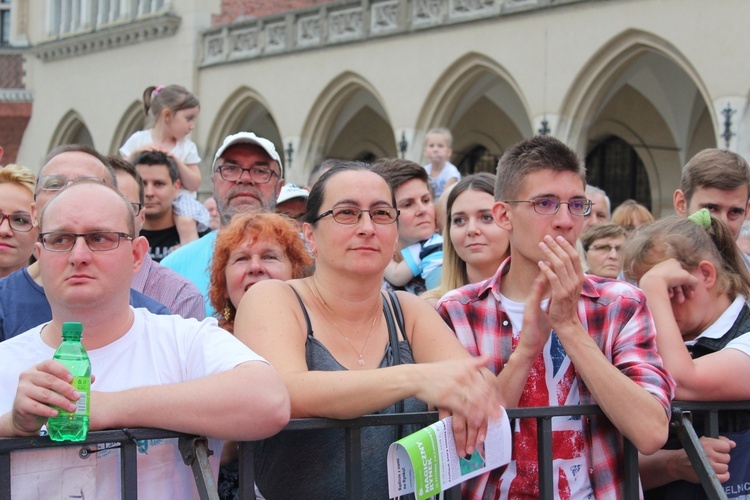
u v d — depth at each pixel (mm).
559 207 3084
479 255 4410
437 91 17125
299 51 19562
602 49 14500
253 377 2557
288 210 6008
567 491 3092
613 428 3156
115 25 23797
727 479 3293
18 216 4324
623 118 19125
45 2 26656
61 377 2367
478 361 2746
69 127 26141
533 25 15453
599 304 3199
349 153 23078
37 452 2514
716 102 13102
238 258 3941
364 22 18281
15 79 27344
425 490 2623
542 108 15320
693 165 4812
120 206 2729
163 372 2752
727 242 3885
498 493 3133
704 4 13227
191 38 21797
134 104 23438
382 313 3121
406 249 5438
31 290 3510
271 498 3008
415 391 2678
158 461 2688
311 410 2705
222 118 21500
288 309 2988
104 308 2688
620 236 6289
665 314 3455
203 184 21734
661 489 3645
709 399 3305
